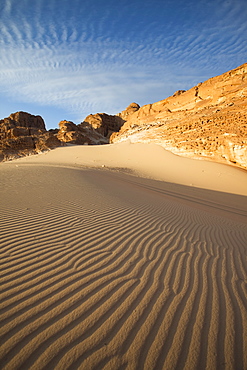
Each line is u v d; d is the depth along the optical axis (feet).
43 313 5.86
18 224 12.50
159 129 118.52
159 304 6.56
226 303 6.78
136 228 13.71
